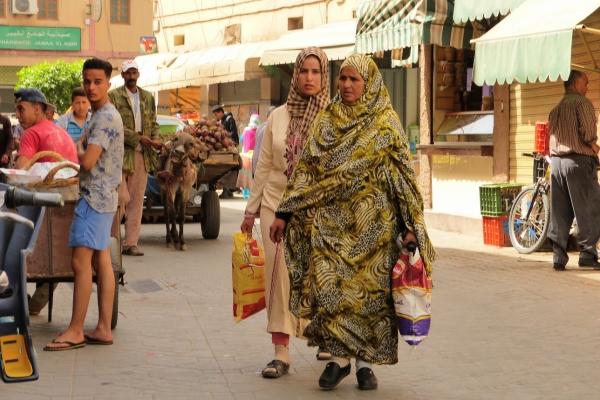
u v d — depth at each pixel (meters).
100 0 53.59
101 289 8.60
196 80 32.56
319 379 7.21
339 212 7.00
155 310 10.34
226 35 35.41
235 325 9.59
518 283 12.05
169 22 39.59
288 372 7.75
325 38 25.27
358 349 6.95
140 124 14.86
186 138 15.33
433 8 17.89
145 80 35.69
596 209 13.20
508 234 15.75
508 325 9.59
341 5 29.00
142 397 6.93
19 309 5.70
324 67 7.61
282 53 25.88
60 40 54.41
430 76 19.22
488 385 7.38
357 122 6.95
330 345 6.96
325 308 6.94
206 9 36.91
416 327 6.84
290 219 7.24
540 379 7.56
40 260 8.72
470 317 9.99
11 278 5.73
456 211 18.53
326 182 6.97
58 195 5.37
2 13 53.78
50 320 9.63
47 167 8.73
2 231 5.75
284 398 6.94
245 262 7.79
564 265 13.11
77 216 8.38
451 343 8.83
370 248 6.96
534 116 16.52
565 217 13.16
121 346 8.58
